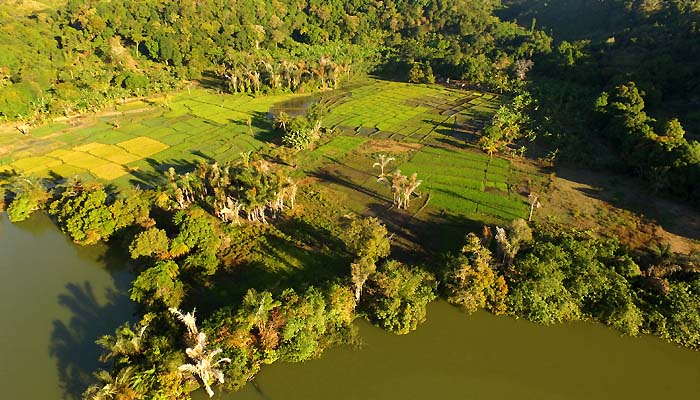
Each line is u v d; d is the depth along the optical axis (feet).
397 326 172.76
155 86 442.91
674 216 245.24
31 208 247.29
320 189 275.59
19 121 367.45
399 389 154.61
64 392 154.20
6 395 153.17
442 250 219.82
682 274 189.67
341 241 225.35
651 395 153.28
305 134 332.39
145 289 177.17
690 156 254.06
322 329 168.55
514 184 281.95
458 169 300.61
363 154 324.80
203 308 183.93
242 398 150.82
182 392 147.13
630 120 305.32
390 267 185.78
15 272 209.97
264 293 165.68
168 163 310.65
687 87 375.45
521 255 197.57
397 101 438.40
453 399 151.84
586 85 430.20
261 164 255.70
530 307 178.29
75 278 205.87
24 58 414.62
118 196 266.16
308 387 154.71
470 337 173.68
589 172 294.46
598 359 165.17
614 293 179.73
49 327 180.34
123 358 147.43
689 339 167.94
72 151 327.67
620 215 246.88
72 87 392.47
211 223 228.02
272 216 245.24
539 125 348.79
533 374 160.35
